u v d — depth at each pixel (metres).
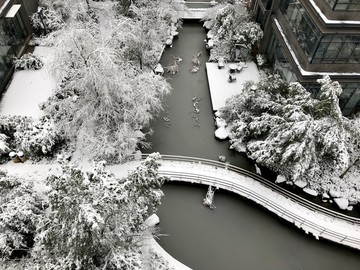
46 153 19.09
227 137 21.34
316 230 17.56
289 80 22.38
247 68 25.81
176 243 17.31
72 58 17.34
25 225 15.23
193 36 29.00
